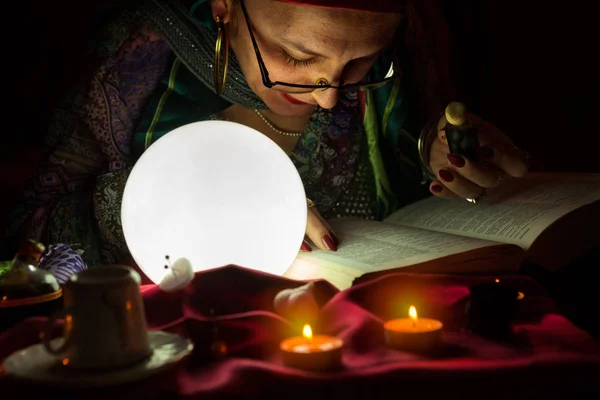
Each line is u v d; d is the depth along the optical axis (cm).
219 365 68
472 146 100
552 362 65
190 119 115
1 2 196
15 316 76
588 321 81
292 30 93
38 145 208
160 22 110
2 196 167
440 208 110
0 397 64
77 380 61
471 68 174
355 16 91
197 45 110
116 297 64
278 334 73
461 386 64
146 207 84
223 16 101
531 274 89
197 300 78
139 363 64
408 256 89
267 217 85
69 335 64
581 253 91
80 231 105
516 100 177
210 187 83
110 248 106
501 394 63
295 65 98
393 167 128
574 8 171
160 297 78
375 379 64
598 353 68
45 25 198
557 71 175
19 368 64
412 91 125
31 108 205
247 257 85
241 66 107
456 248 89
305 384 64
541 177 110
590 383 64
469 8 172
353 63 99
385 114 121
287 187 87
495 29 174
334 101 100
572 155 162
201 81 113
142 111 113
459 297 79
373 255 92
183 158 84
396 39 122
